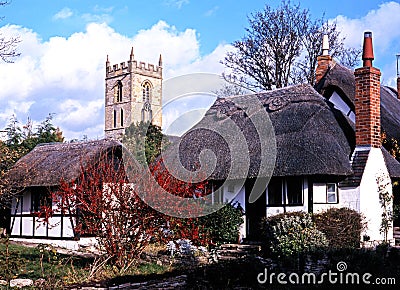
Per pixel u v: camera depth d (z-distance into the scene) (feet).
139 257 45.68
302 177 56.34
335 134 59.57
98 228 42.88
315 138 56.75
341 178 56.44
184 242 51.49
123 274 40.37
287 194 57.31
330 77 71.41
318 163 53.93
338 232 50.60
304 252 43.68
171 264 47.75
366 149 58.13
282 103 63.52
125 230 42.60
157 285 35.47
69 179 65.62
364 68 59.00
